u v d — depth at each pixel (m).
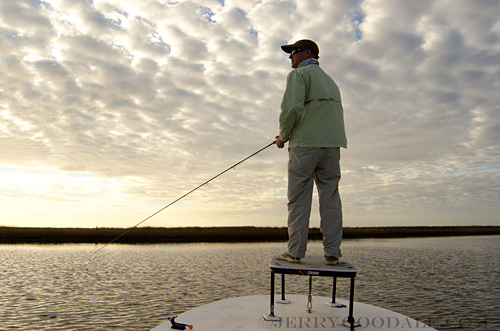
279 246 26.98
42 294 9.20
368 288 10.25
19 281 11.02
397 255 19.70
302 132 2.63
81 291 9.52
